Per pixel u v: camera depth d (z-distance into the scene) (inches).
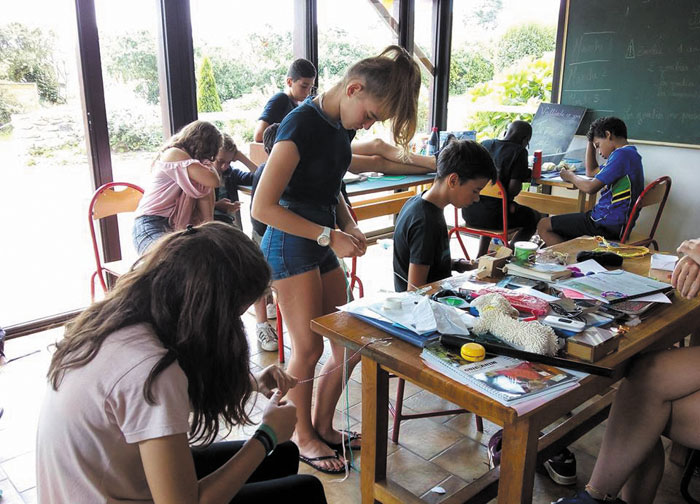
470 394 47.2
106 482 39.1
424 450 86.4
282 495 48.8
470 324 56.7
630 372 63.0
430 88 213.5
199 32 144.2
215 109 153.3
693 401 59.7
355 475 80.9
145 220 110.1
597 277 72.2
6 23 114.1
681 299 67.9
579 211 164.2
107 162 131.7
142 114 137.9
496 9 204.8
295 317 77.4
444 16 205.6
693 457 73.1
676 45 164.4
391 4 191.9
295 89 149.8
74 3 120.4
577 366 50.9
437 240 81.5
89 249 136.9
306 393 80.7
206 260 38.4
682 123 168.1
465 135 173.3
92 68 125.0
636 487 68.2
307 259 75.3
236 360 40.9
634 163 145.6
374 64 65.9
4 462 83.9
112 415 37.5
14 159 122.6
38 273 135.3
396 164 156.5
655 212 179.6
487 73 212.5
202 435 43.7
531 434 48.8
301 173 72.2
